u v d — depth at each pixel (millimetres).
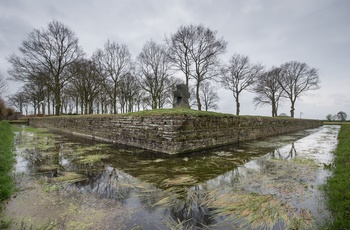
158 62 29031
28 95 44844
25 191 3828
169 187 4180
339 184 3783
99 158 6949
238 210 3100
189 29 23391
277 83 37250
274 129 17500
